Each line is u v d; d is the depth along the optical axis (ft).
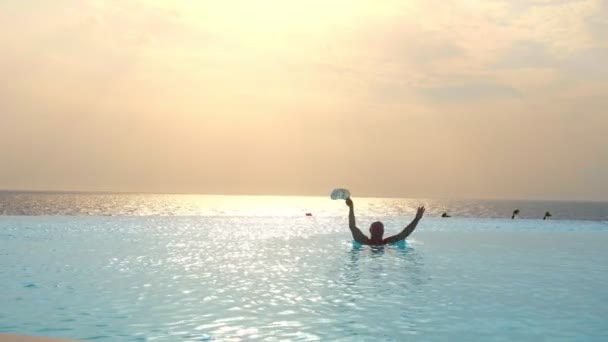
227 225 83.66
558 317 22.31
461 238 65.10
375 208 335.88
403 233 55.01
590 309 23.91
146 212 190.49
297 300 25.58
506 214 256.73
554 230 81.76
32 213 157.79
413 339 18.65
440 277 33.55
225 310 23.21
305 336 18.95
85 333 19.12
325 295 26.99
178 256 43.19
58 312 22.53
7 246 49.16
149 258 41.73
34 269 35.27
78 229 69.82
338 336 19.01
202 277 32.58
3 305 23.94
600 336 19.30
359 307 24.07
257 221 97.19
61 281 30.60
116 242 54.03
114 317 21.70
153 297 26.03
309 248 50.49
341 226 84.43
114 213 170.40
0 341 13.67
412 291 28.37
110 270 35.17
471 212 274.57
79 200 359.66
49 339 14.03
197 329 19.80
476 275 34.53
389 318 21.86
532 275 34.86
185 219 98.78
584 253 48.98
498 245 56.18
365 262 40.63
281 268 36.91
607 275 35.09
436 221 103.30
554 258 44.86
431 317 22.12
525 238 66.08
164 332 19.34
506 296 27.07
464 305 24.76
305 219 107.55
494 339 18.79
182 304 24.40
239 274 34.01
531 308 24.07
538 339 18.84
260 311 23.04
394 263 40.22
